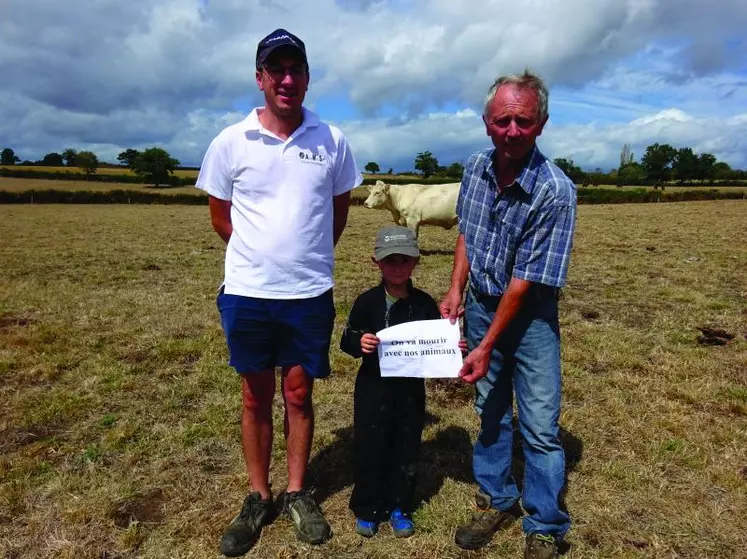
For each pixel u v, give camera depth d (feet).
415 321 8.43
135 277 29.81
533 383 8.02
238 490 9.96
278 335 8.66
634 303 23.52
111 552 8.43
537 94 7.01
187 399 13.88
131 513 9.32
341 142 8.83
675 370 15.47
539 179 7.36
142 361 16.49
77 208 117.50
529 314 7.89
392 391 8.84
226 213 8.85
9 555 8.34
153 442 11.62
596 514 9.23
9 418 12.78
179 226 65.10
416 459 9.01
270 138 8.07
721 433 11.84
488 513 8.88
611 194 151.74
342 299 24.21
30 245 44.88
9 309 22.35
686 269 31.71
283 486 10.12
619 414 12.71
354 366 15.71
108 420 12.53
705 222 67.51
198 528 8.92
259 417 8.96
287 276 8.30
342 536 8.76
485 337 7.78
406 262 8.64
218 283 27.86
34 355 16.75
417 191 40.98
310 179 8.25
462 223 8.52
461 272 8.93
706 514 9.21
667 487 9.97
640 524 9.00
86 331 19.33
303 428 9.09
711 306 22.80
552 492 7.95
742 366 15.89
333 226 9.71
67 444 11.55
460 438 11.91
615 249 40.93
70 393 14.01
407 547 8.53
